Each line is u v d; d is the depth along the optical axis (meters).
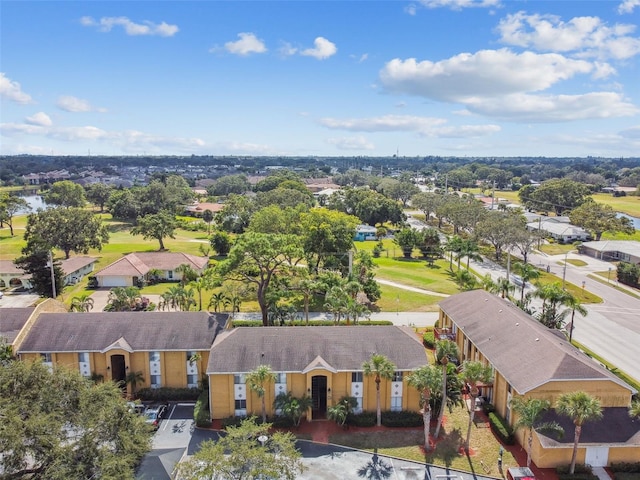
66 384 34.34
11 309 52.94
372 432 42.41
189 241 139.88
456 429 42.91
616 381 38.84
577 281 94.88
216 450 31.70
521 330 47.50
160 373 48.78
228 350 44.41
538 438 36.91
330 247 84.69
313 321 68.31
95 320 50.38
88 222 106.50
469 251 100.50
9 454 29.66
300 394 43.75
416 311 76.12
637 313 75.62
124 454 32.06
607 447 36.72
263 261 62.78
